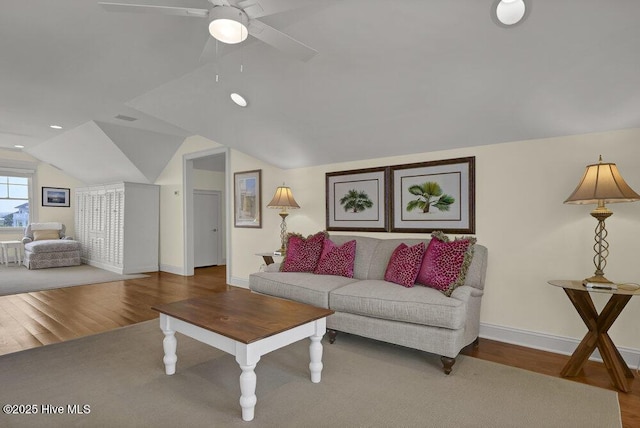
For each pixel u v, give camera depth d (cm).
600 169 238
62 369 255
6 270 684
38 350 290
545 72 231
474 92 264
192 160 650
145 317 383
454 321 244
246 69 307
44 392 222
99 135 561
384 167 388
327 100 318
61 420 192
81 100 420
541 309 298
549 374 250
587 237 279
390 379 241
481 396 218
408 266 302
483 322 326
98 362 267
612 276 269
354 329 291
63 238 783
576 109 256
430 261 296
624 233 265
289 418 195
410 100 290
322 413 200
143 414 198
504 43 217
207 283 574
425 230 361
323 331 239
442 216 349
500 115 281
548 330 295
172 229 677
